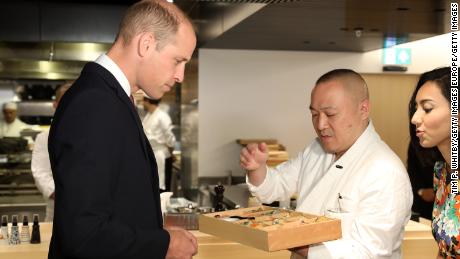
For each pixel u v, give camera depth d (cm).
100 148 128
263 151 203
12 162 513
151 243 135
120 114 134
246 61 581
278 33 442
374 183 169
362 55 607
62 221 125
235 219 170
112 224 128
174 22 142
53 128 135
